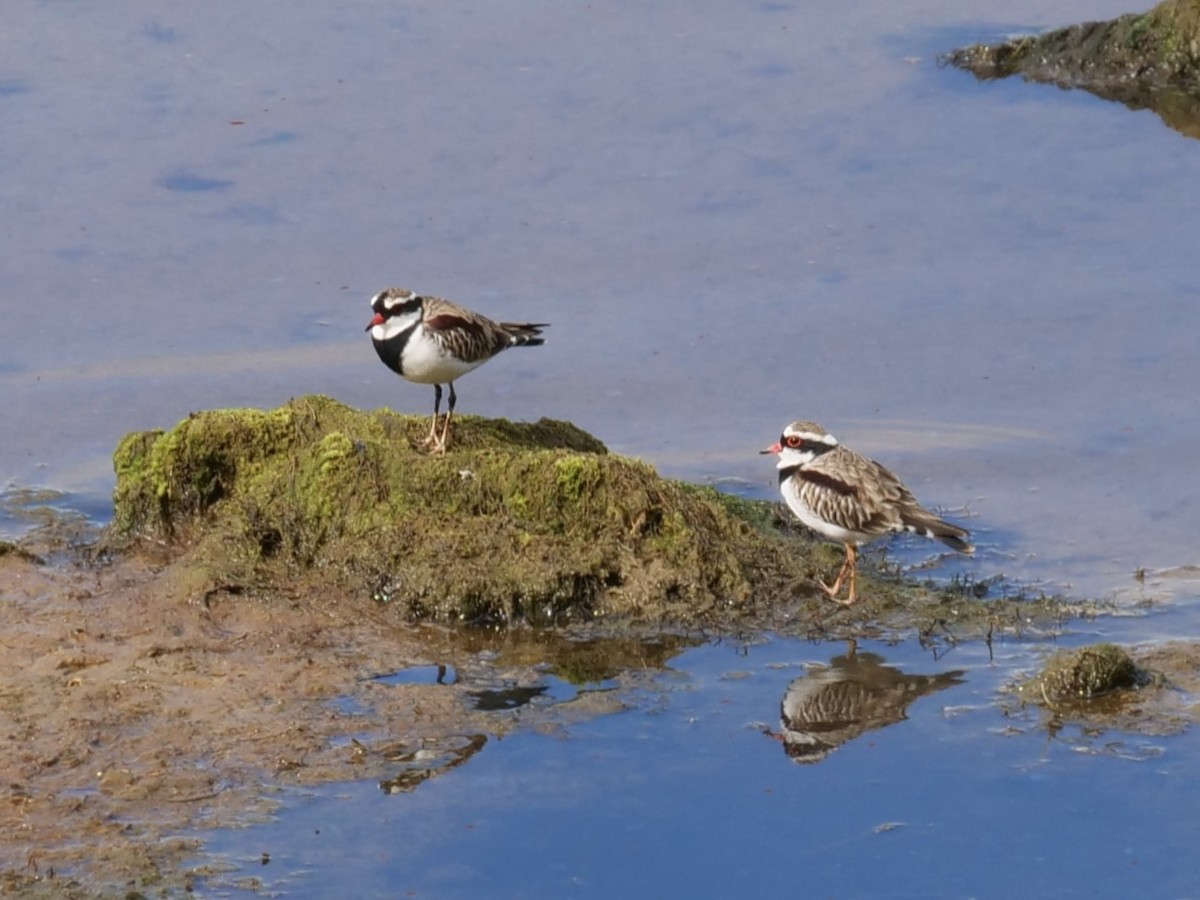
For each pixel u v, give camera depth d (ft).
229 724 41.47
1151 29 88.94
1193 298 67.15
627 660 46.03
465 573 48.11
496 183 75.36
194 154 76.64
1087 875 36.47
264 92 82.53
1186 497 55.72
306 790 38.99
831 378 63.36
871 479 49.11
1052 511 55.31
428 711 42.52
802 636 47.60
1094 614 48.65
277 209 72.54
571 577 48.24
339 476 50.78
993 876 36.45
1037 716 42.96
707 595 49.08
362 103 81.92
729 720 42.83
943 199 75.20
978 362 64.03
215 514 52.54
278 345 64.49
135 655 44.68
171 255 69.21
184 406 60.85
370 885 35.63
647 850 37.22
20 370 62.54
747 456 59.36
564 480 49.96
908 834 37.96
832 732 42.29
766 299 67.82
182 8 92.12
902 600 49.78
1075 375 63.00
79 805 37.96
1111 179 77.30
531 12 93.40
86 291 67.00
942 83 87.35
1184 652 45.85
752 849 37.32
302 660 44.91
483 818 38.22
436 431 53.67
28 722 41.04
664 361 64.49
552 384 63.26
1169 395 61.62
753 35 92.32
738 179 76.33
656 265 69.72
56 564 50.85
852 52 90.53
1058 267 69.62
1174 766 40.55
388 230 71.46
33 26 89.25
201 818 37.70
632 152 78.48
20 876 35.40
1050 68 89.04
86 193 73.00
